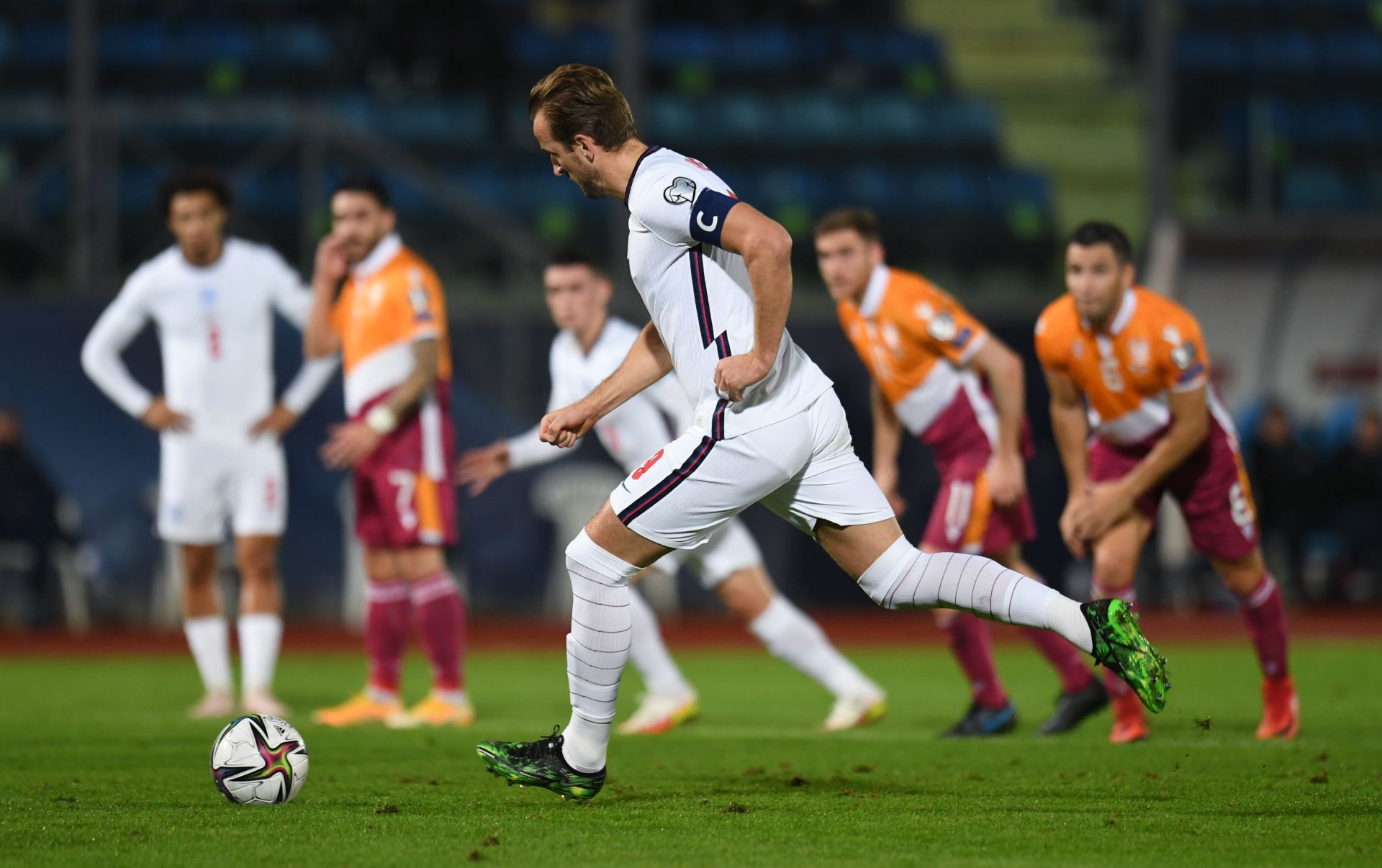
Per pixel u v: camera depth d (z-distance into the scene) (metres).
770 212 65.38
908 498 51.97
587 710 15.62
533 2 69.19
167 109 55.38
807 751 21.55
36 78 62.69
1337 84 68.94
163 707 28.89
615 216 56.88
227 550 49.34
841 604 53.81
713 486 14.90
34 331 49.97
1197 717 25.80
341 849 13.52
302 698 31.30
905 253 65.88
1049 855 13.22
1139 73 74.19
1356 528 53.78
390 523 25.78
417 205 58.09
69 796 16.77
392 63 66.50
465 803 16.14
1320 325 56.69
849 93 69.12
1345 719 25.22
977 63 73.81
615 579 15.34
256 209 57.09
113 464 49.97
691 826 14.62
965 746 21.88
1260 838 14.02
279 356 49.56
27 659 41.72
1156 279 56.62
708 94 68.94
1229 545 22.17
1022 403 23.33
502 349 52.16
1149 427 22.02
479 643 46.16
